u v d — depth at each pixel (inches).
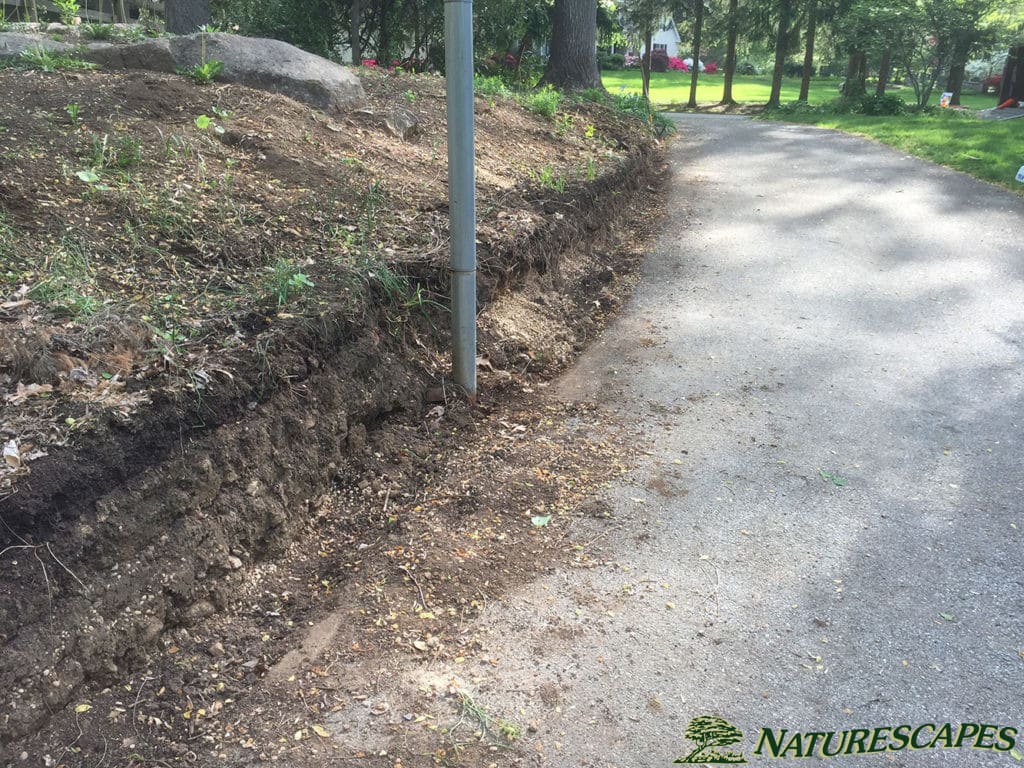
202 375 118.1
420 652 107.1
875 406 175.0
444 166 257.0
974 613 114.4
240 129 219.1
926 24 808.9
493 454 155.6
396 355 162.7
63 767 85.7
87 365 114.5
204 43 259.9
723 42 1226.0
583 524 135.0
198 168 191.6
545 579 121.7
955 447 157.9
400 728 95.3
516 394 181.5
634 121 475.8
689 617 114.0
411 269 174.9
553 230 235.5
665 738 94.8
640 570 123.8
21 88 208.1
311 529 129.8
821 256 276.2
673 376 191.9
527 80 602.5
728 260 275.6
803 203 347.3
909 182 380.2
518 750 93.0
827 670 104.7
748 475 149.8
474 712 98.0
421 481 145.2
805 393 181.8
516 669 104.7
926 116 730.8
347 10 562.9
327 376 139.9
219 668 102.4
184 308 138.6
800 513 137.9
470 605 115.7
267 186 196.2
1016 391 179.3
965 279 249.9
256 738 93.4
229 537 113.9
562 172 293.1
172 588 103.3
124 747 89.7
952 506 139.4
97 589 95.7
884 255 275.1
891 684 102.4
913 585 120.2
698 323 223.8
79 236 149.1
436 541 128.7
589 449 158.9
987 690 101.3
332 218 189.9
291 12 534.0
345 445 142.5
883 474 149.5
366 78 342.0
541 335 205.6
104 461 100.8
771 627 112.1
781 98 1266.0
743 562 125.6
